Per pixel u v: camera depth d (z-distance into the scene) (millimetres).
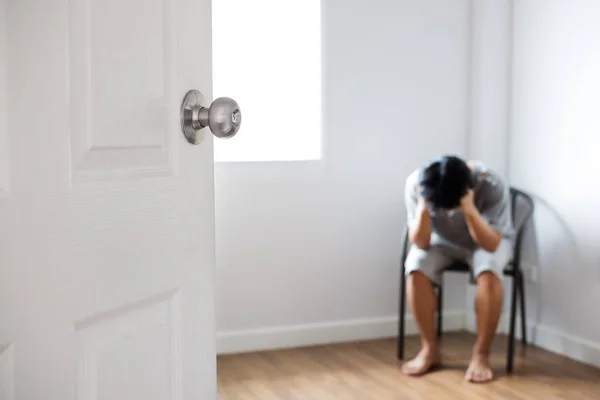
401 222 3877
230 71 3648
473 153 3932
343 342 3801
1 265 798
